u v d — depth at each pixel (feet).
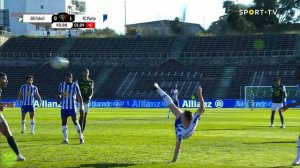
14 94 311.68
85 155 59.47
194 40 350.02
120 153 61.46
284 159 57.77
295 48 326.65
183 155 60.34
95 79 320.09
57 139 80.28
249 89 284.00
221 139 80.28
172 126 113.91
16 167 51.03
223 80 306.96
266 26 407.85
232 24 401.70
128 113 191.72
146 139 80.28
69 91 73.61
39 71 329.11
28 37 366.43
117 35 383.24
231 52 330.13
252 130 101.09
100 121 135.33
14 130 101.86
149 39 357.00
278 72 305.12
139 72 323.16
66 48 353.92
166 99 55.47
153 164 52.85
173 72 319.06
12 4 478.18
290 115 170.09
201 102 54.44
